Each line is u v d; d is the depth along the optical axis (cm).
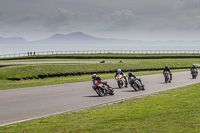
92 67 6469
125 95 2592
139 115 1565
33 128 1302
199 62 9862
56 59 10562
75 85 3491
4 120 1554
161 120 1392
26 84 3688
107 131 1185
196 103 1977
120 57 10969
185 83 3662
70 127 1302
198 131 1124
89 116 1602
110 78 4562
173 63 8269
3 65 7212
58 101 2233
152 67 7406
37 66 5756
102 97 2467
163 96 2452
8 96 2508
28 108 1925
